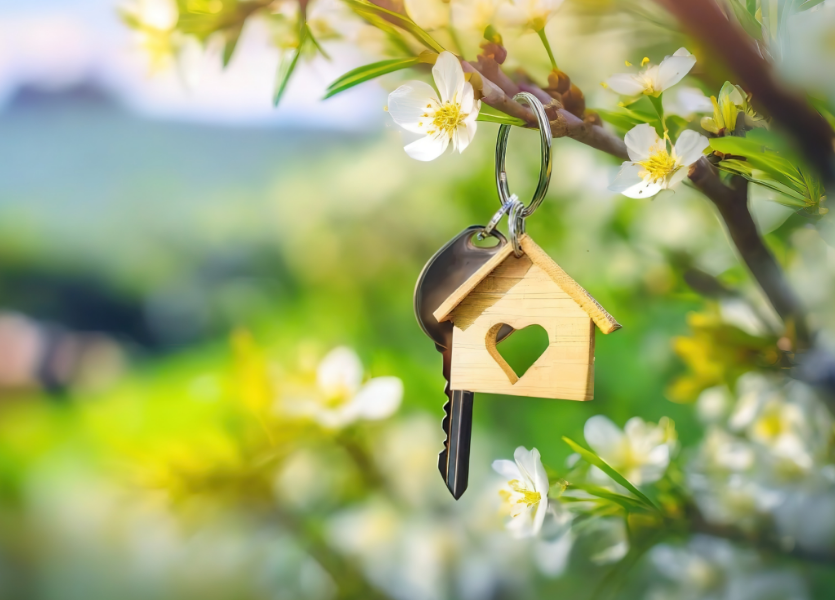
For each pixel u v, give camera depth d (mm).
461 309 303
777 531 355
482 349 300
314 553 380
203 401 367
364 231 829
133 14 308
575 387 292
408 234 807
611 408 532
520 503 306
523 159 499
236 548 395
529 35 340
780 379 383
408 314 766
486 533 417
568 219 491
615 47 355
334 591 384
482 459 513
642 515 322
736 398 404
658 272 442
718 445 390
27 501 747
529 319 297
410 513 410
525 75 321
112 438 365
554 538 331
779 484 367
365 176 856
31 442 938
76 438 931
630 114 305
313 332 776
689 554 374
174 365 1102
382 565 392
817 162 285
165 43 311
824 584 364
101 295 1722
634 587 377
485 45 298
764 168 289
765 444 383
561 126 296
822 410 385
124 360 1487
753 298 391
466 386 301
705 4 281
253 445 359
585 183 491
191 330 1617
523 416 545
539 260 294
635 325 509
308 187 952
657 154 290
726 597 369
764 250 327
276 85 317
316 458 382
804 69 278
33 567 611
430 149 285
